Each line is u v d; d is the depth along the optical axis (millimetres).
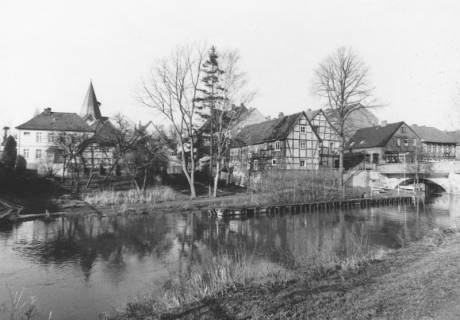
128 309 9180
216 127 38281
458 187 41781
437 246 13000
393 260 11430
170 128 45281
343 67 39281
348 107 39938
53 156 43406
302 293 8109
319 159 47656
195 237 19344
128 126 41906
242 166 48188
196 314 7457
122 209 28031
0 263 14352
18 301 10289
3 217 24938
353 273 9977
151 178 39344
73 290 11383
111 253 15922
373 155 55438
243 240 18469
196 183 43219
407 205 35469
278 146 46312
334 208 32969
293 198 32844
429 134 62562
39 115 51500
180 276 12305
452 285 7461
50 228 21781
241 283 9469
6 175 33219
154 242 18125
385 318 6164
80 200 31234
